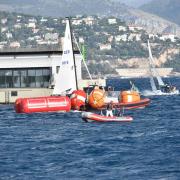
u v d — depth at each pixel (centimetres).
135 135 15938
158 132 16500
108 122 18600
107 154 13150
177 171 11344
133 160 12419
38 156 13062
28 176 11144
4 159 12781
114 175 11119
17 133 17038
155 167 11712
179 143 14438
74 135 16238
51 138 15812
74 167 11844
